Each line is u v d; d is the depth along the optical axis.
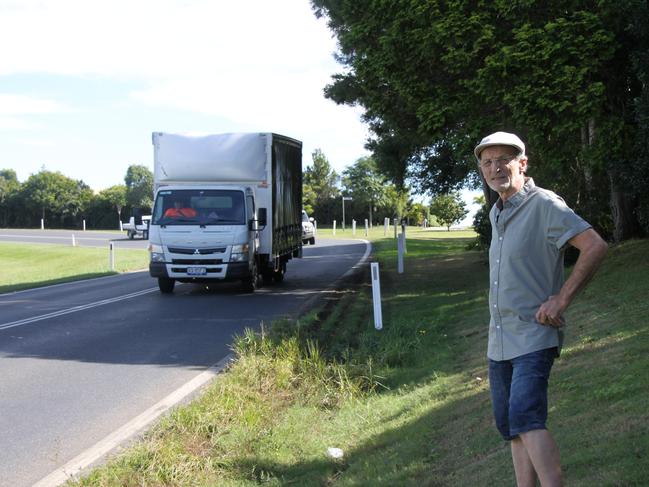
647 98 9.93
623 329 7.11
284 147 18.75
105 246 42.12
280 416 6.71
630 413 4.58
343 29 17.88
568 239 3.38
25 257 37.59
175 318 12.99
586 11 10.59
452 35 11.40
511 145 3.54
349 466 5.41
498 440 4.90
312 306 14.10
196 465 5.30
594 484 3.73
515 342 3.45
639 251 12.22
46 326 12.31
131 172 83.00
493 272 3.62
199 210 16.55
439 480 4.60
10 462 5.57
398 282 17.61
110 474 5.03
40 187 86.25
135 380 8.24
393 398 7.11
